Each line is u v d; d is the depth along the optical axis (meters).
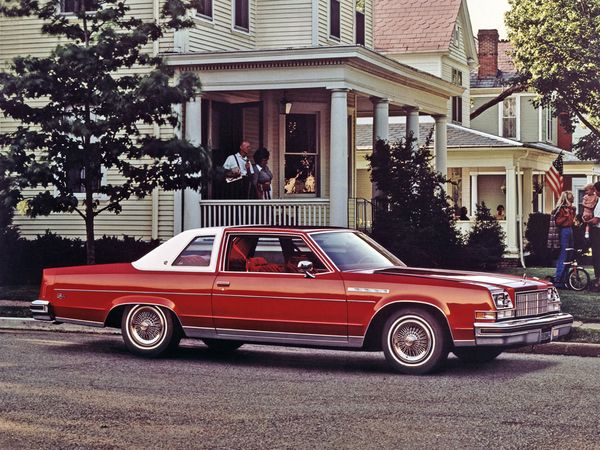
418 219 20.67
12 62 17.47
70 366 11.66
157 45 22.61
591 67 30.89
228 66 21.53
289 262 11.85
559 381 10.62
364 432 8.05
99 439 7.83
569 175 47.34
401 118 38.59
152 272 12.41
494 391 9.98
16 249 21.92
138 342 12.51
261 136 24.69
